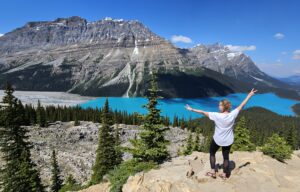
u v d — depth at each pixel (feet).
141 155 77.25
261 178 40.04
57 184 178.91
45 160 252.62
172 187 37.68
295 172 46.09
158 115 80.53
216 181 38.32
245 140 124.16
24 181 117.91
